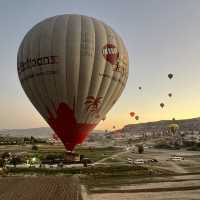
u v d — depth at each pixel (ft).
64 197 83.05
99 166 160.35
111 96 107.24
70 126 103.71
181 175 131.23
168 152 330.95
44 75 100.78
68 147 107.86
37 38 102.99
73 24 103.19
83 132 105.40
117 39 108.68
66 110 101.81
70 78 99.50
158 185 103.04
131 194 86.74
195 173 138.10
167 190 92.84
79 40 100.68
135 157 249.14
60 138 107.55
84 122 104.17
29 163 171.53
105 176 128.47
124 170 145.07
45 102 103.55
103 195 85.56
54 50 99.71
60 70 99.19
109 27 110.22
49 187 100.58
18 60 109.40
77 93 100.53
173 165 179.22
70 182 111.96
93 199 80.23
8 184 107.96
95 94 102.58
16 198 82.17
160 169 154.81
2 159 176.14
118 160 213.25
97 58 101.45
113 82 105.70
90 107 102.47
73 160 160.86
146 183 108.06
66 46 99.76
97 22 107.86
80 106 101.76
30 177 127.75
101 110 105.60
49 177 127.44
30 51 103.55
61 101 101.24
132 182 110.63
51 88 100.78
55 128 106.01
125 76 110.83
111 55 103.86
